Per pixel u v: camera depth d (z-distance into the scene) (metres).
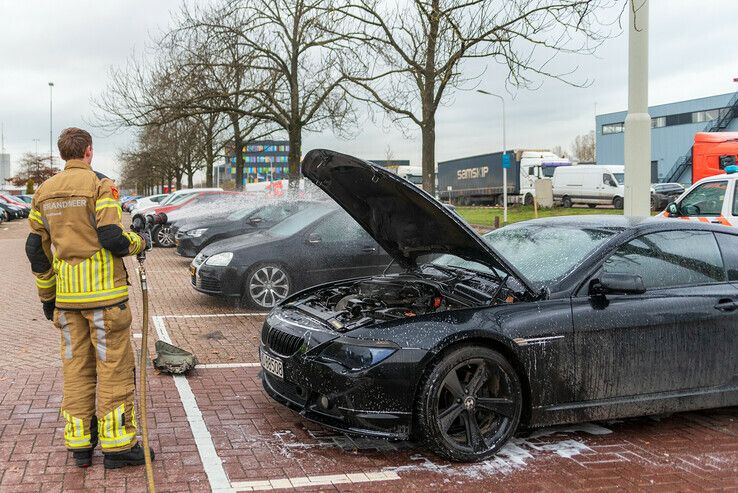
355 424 3.86
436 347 3.82
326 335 4.07
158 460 3.90
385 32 14.11
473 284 4.56
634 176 9.77
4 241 24.50
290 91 19.23
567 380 4.11
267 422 4.60
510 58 11.98
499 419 4.04
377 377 3.78
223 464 3.86
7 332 7.80
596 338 4.16
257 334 7.71
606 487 3.62
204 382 5.59
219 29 18.30
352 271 9.38
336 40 17.25
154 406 4.92
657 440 4.35
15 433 4.28
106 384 3.71
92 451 3.83
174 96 19.34
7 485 3.53
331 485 3.60
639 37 9.56
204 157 34.75
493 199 46.44
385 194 4.54
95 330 3.67
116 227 3.57
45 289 3.86
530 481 3.69
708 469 3.88
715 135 17.84
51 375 5.70
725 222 9.50
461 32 12.59
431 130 13.74
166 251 19.05
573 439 4.36
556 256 4.59
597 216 5.30
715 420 4.77
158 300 10.27
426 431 3.81
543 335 4.04
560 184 37.31
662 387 4.34
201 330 7.94
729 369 4.52
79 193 3.59
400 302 4.54
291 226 9.74
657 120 61.59
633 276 4.09
